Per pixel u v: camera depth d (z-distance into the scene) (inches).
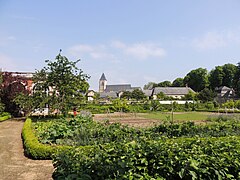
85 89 819.4
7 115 837.2
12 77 907.4
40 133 370.3
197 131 382.6
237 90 2472.9
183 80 3334.2
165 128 365.1
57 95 757.3
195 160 129.5
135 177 115.1
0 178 225.5
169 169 127.0
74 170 125.7
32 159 295.1
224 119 661.9
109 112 1189.1
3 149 350.0
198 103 1635.1
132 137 311.9
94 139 320.5
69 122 411.8
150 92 3191.4
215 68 2930.6
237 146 166.4
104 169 126.1
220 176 127.8
